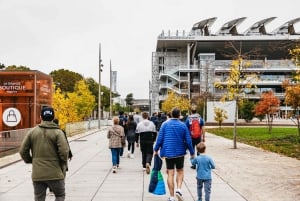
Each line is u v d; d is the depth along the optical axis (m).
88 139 32.25
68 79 96.44
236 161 16.91
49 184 6.56
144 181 12.05
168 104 70.94
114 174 13.48
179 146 9.23
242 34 134.12
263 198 9.52
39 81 23.48
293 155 19.12
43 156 6.52
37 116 23.02
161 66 132.12
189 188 10.89
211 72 102.75
